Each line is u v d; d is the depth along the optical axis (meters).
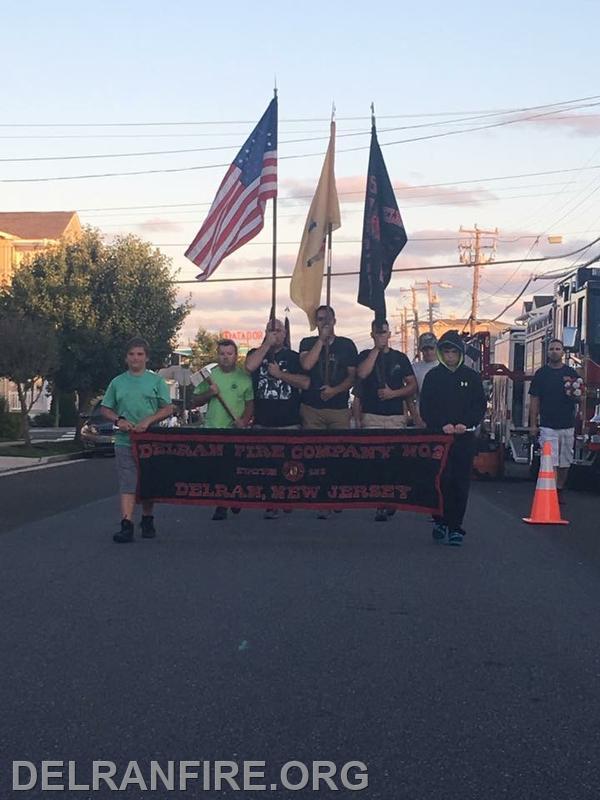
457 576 9.60
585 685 6.42
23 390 33.28
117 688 6.26
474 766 5.12
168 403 11.53
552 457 13.68
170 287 39.41
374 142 12.39
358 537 11.89
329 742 5.42
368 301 12.36
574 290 19.95
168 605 8.34
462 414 11.33
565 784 4.92
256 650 7.09
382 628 7.69
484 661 6.89
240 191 13.28
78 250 38.66
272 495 11.58
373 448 11.48
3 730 5.56
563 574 9.80
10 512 14.80
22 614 8.05
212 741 5.43
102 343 37.25
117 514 14.40
